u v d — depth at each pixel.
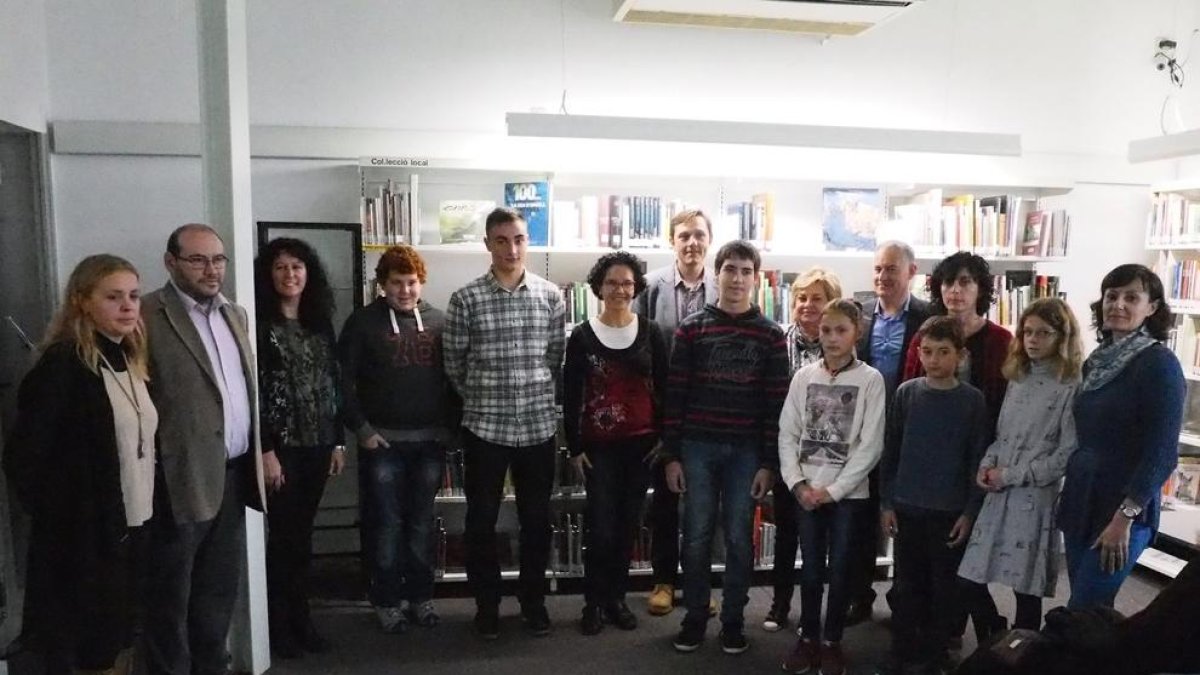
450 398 3.33
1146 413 2.38
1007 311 4.09
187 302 2.41
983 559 2.63
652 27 3.99
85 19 3.54
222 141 2.66
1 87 3.17
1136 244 4.59
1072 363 2.56
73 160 3.57
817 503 2.84
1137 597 3.68
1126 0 4.44
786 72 4.14
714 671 2.96
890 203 4.33
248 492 2.64
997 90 4.35
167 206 3.66
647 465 3.22
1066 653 1.22
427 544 3.31
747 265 2.99
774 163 4.16
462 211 3.70
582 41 3.94
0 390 3.37
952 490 2.69
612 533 3.21
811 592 2.94
